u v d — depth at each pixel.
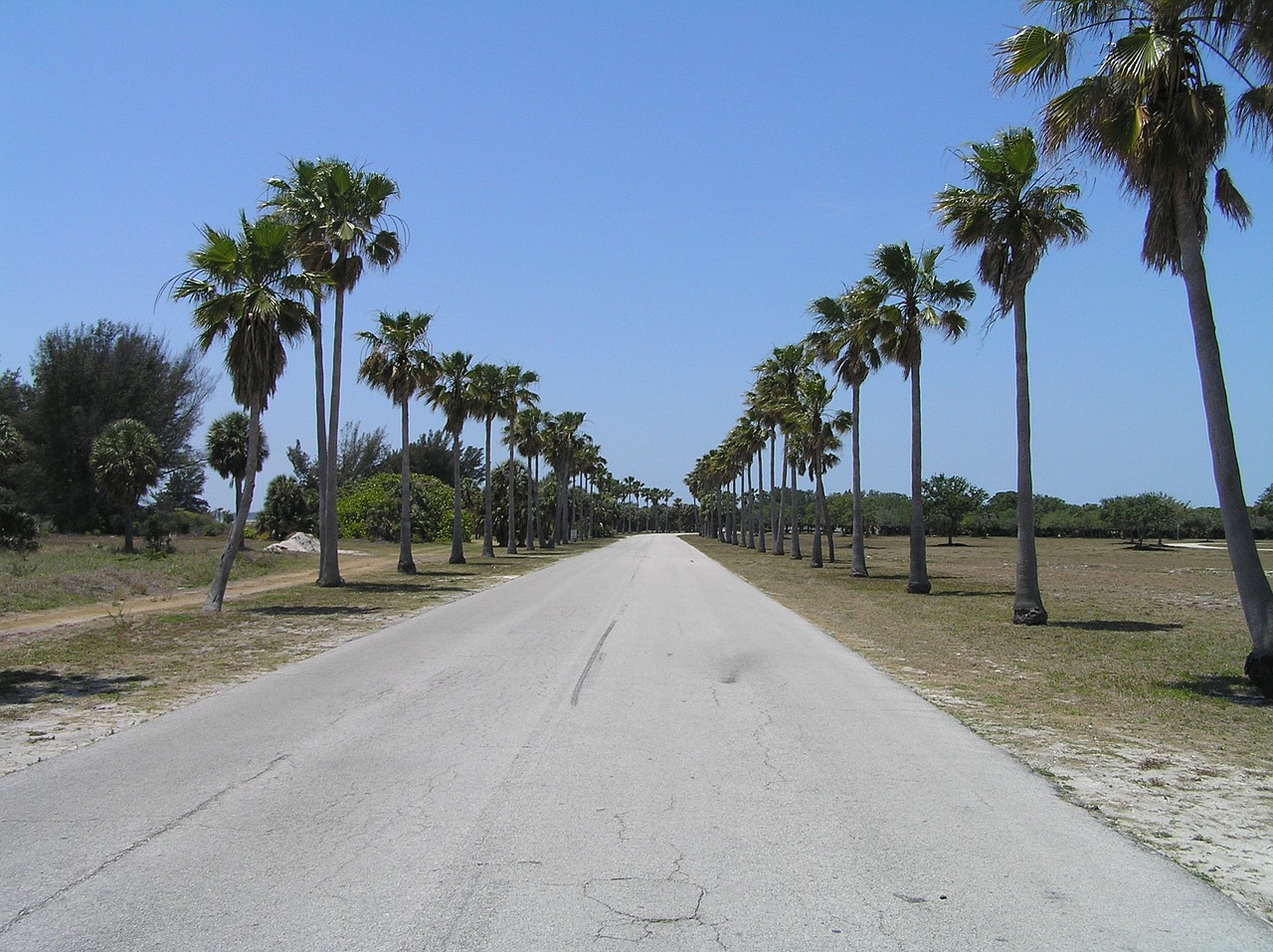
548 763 7.21
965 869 5.02
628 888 4.68
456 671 11.78
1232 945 4.12
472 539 91.12
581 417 85.88
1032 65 12.78
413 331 36.81
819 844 5.41
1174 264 12.82
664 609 21.27
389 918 4.28
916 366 28.34
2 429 44.66
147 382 61.19
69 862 4.99
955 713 9.59
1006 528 120.31
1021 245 18.92
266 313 20.12
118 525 59.12
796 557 54.56
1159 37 11.43
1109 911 4.48
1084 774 7.18
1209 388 11.79
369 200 27.78
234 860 5.02
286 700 9.80
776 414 51.88
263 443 53.38
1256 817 6.09
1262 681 10.75
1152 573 45.62
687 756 7.48
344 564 45.09
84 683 10.97
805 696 10.28
